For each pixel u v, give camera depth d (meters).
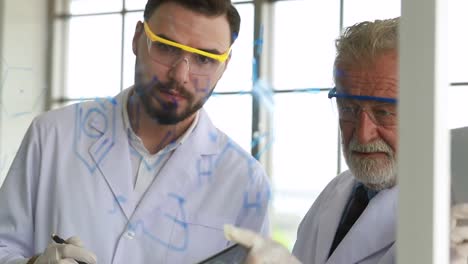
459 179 0.94
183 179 1.25
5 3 4.16
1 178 2.32
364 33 1.00
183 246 1.20
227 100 1.19
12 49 4.09
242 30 1.19
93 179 1.26
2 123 2.97
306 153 1.18
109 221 1.23
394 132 0.98
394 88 0.96
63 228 1.24
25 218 1.29
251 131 1.21
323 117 1.16
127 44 3.93
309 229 1.23
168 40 1.09
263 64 1.19
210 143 1.28
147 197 1.23
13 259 1.17
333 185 1.24
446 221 0.53
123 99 1.32
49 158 1.30
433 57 0.52
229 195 1.23
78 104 1.37
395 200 1.06
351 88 0.99
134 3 4.62
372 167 1.01
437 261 0.53
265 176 1.21
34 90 3.20
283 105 1.18
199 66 1.12
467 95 2.53
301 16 1.27
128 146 1.28
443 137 0.53
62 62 4.09
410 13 0.53
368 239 1.06
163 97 1.15
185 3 1.08
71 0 4.26
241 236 0.83
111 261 1.21
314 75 1.17
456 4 2.75
